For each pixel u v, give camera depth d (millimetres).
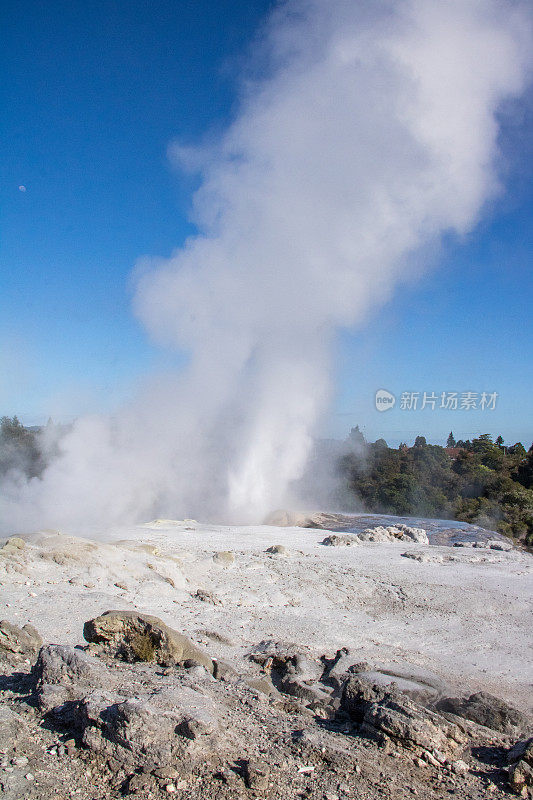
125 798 6695
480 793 7719
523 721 10508
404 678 12836
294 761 7902
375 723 8984
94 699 8156
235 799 6832
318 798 7078
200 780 7156
